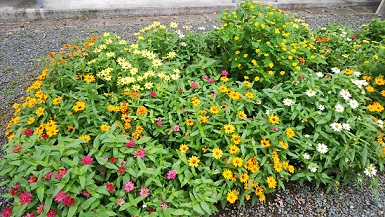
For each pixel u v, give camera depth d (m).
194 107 2.62
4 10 5.14
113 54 3.11
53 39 4.70
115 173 2.33
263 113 2.71
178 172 2.34
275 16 3.27
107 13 5.55
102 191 2.06
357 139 2.54
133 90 2.83
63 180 1.99
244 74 3.30
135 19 5.57
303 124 2.70
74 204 1.98
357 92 2.91
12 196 2.15
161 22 5.48
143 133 2.55
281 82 3.18
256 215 2.57
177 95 2.78
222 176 2.43
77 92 2.72
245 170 2.39
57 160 2.12
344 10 6.77
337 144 2.56
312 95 2.74
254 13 3.24
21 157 2.17
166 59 3.45
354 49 3.75
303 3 6.59
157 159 2.39
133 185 2.16
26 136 2.42
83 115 2.52
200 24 5.47
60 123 2.50
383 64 3.23
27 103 2.66
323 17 6.22
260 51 3.07
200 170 2.41
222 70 3.44
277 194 2.74
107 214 2.02
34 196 2.09
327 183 2.82
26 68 4.03
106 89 3.05
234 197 2.33
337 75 2.97
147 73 2.89
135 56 3.15
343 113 2.70
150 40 3.55
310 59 3.28
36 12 5.24
